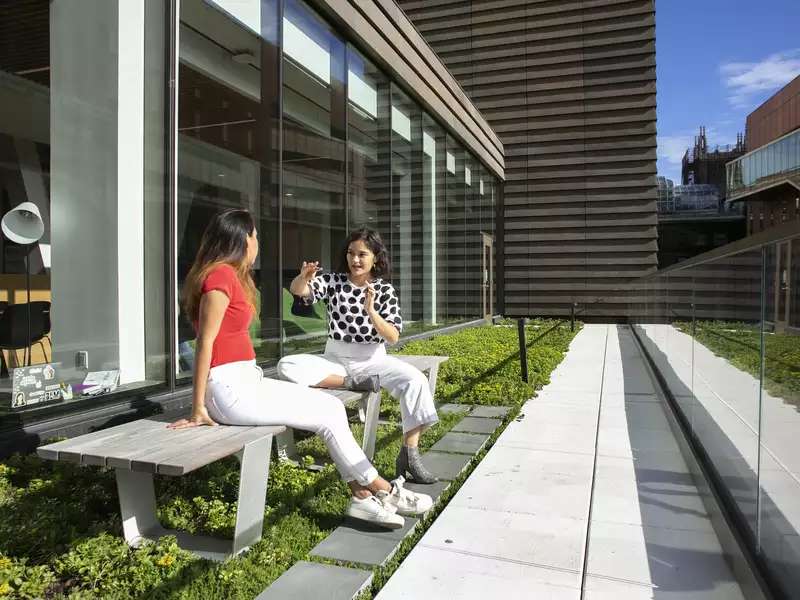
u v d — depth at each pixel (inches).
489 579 104.5
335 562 108.5
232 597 94.9
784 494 89.5
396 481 129.5
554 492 145.8
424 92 413.4
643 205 703.1
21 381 153.7
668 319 263.3
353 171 318.3
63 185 172.1
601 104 713.6
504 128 741.3
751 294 113.0
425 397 147.1
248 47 228.8
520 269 735.1
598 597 99.6
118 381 183.3
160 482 141.0
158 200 190.4
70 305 171.9
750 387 112.6
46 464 140.8
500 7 740.0
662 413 230.1
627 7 702.5
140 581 97.0
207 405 117.6
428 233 452.8
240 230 121.0
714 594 100.8
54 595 93.4
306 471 148.3
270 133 242.2
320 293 153.4
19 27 163.2
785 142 1895.9
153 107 191.5
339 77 302.5
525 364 275.6
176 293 191.6
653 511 135.8
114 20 185.8
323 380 146.3
